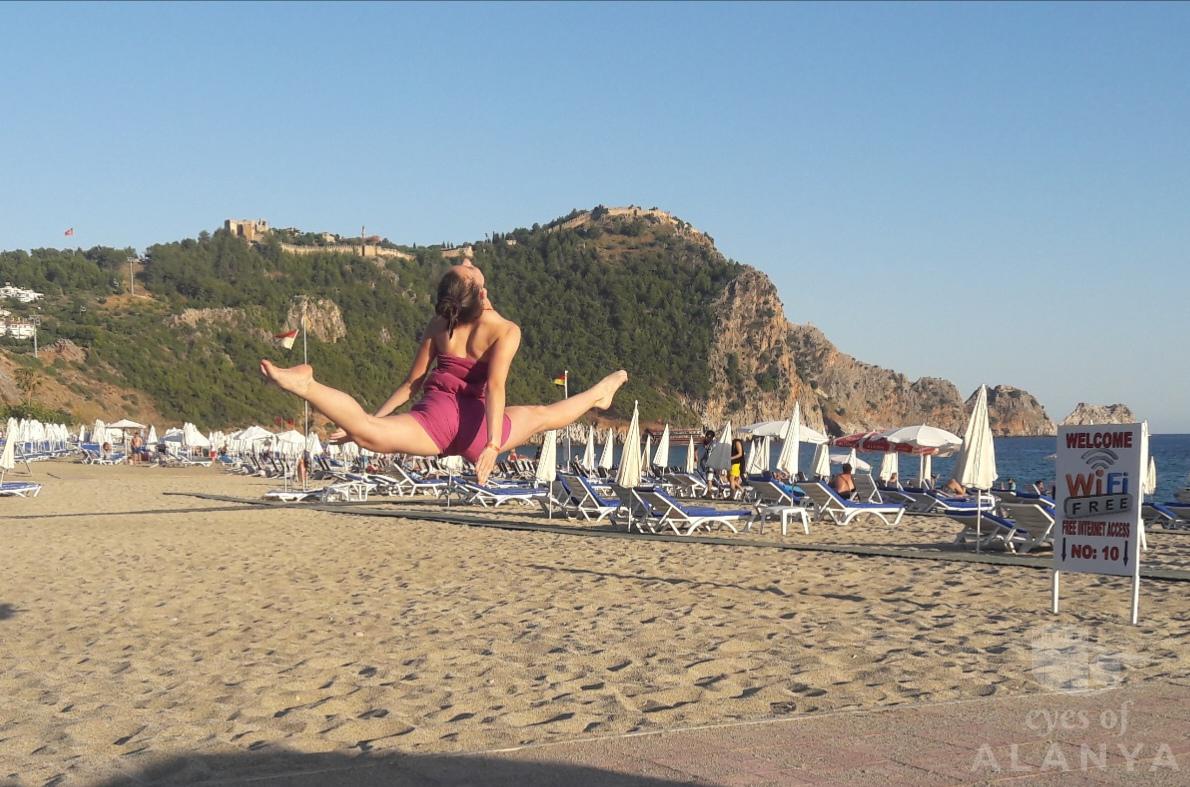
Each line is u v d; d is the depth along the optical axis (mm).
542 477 21703
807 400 166625
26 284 122812
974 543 13969
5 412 75188
